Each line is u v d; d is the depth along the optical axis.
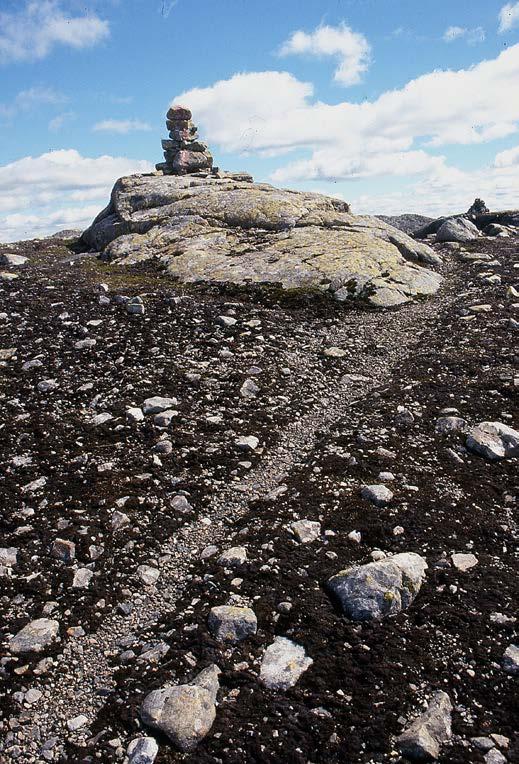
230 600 8.10
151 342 18.28
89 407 14.30
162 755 6.05
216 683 6.80
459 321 21.11
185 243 31.75
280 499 10.49
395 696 6.62
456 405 14.19
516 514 10.04
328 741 6.14
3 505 10.48
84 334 19.22
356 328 20.98
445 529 9.49
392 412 13.84
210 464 11.84
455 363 16.94
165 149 46.06
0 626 7.91
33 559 9.16
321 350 18.53
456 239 39.81
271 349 18.19
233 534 9.71
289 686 6.79
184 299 23.03
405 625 7.61
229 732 6.27
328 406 14.80
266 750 6.07
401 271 26.16
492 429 12.49
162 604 8.30
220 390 15.15
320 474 11.30
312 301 23.44
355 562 8.76
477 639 7.33
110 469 11.54
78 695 6.90
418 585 8.16
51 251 40.81
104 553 9.28
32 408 14.34
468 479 11.07
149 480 11.17
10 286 26.31
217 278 26.31
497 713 6.41
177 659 7.19
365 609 7.71
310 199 38.00
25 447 12.51
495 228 45.19
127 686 6.92
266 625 7.67
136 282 26.88
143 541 9.56
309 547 9.12
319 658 7.15
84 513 10.16
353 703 6.56
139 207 38.78
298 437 13.16
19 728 6.49
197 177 43.84
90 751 6.15
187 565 9.06
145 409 13.91
